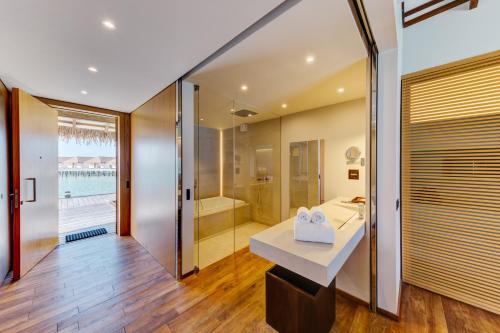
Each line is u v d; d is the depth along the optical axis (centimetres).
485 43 177
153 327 159
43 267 249
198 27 137
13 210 225
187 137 227
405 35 214
